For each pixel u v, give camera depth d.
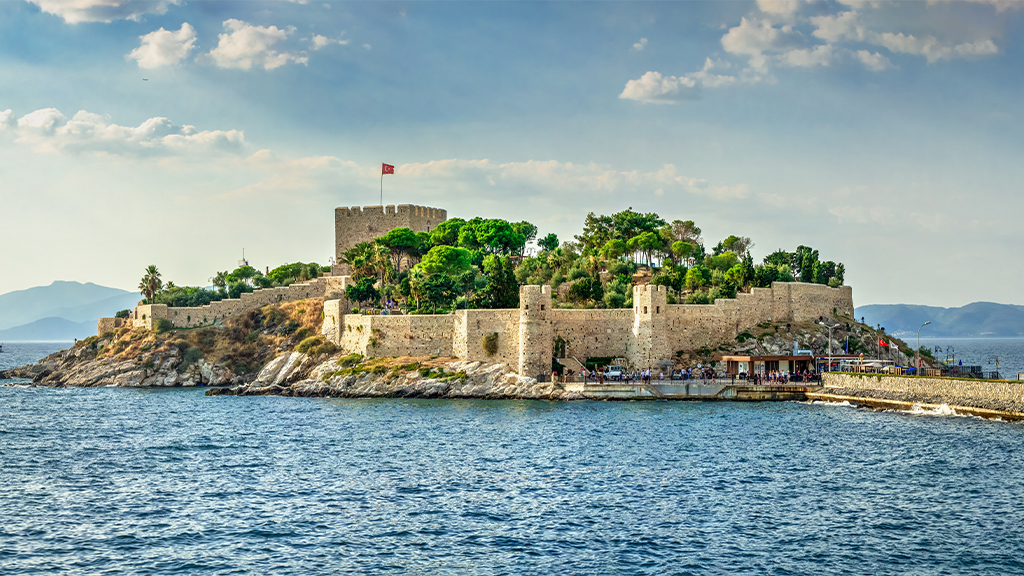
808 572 43.44
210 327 168.50
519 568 44.16
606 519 53.22
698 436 85.25
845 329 149.38
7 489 62.19
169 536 49.66
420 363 134.38
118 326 181.00
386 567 44.34
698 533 50.12
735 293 147.38
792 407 109.94
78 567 44.16
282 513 54.91
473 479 65.44
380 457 75.38
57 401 131.00
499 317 132.75
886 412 102.69
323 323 155.50
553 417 101.88
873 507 55.84
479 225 197.62
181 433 92.00
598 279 160.75
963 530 50.44
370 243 190.25
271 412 112.06
